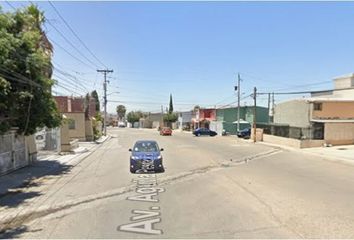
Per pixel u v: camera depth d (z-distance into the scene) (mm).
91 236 9023
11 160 21859
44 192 15312
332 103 46781
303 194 14531
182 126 116250
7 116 20156
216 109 88625
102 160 28594
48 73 25125
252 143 49156
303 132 41656
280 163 26781
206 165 25203
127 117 176625
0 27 19438
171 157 30547
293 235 9031
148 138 63156
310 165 25469
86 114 55594
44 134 33250
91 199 13734
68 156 31734
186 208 11977
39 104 21797
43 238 8945
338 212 11500
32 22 22844
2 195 14703
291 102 51062
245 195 14250
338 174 20844
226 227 9719
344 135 42062
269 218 10672
